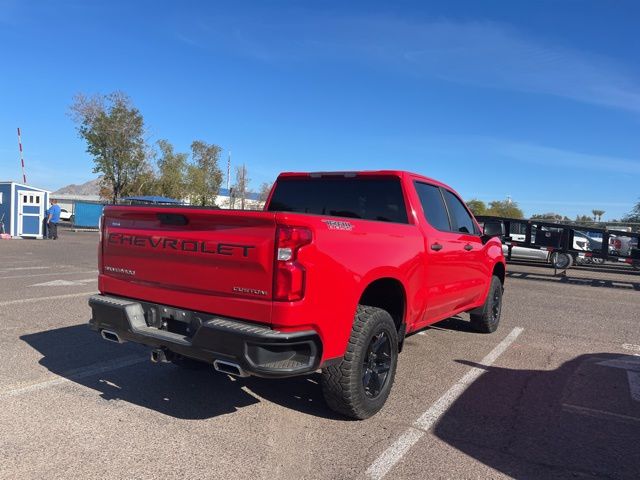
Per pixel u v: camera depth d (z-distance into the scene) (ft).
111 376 16.56
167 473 10.75
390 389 14.51
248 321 11.72
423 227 16.76
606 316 30.96
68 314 25.22
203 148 226.17
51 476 10.48
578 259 69.72
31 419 13.15
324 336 11.95
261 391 15.69
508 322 27.78
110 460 11.20
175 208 12.92
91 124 141.18
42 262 49.32
